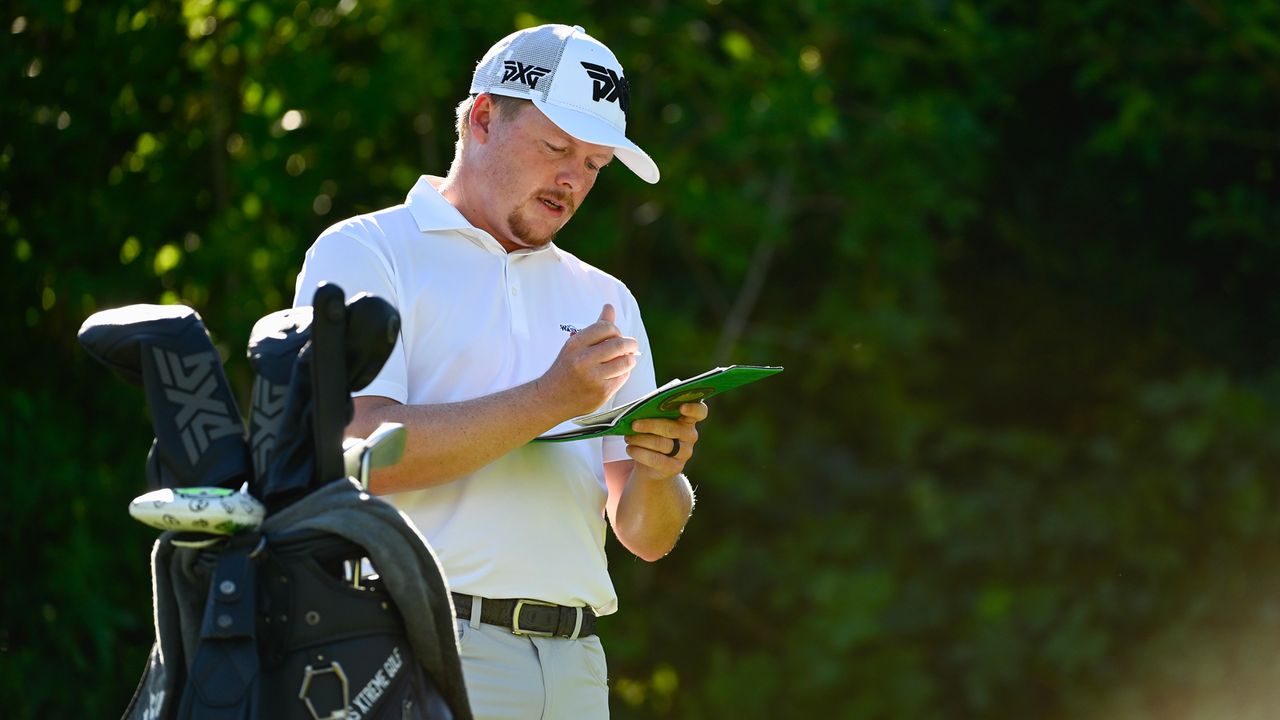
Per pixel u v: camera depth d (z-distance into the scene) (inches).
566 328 427.5
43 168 902.4
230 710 268.4
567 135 414.9
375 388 388.8
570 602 409.4
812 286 1398.9
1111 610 1318.9
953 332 1355.8
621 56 1210.0
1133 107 1262.3
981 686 1279.5
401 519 288.7
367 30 1075.9
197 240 995.9
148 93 946.7
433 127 1163.9
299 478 288.7
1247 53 1283.2
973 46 1262.3
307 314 313.6
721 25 1295.5
